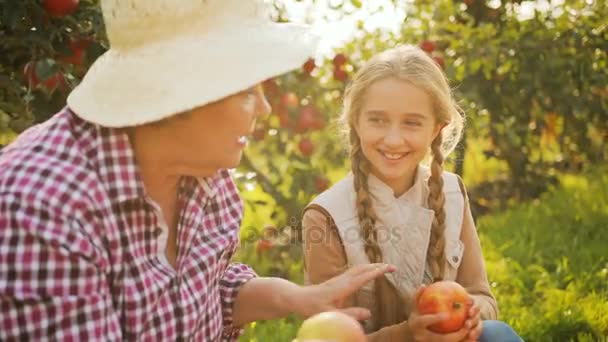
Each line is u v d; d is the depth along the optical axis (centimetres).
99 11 252
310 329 171
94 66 168
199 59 158
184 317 173
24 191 148
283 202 436
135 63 159
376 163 239
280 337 332
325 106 531
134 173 161
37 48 250
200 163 165
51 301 149
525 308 361
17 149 157
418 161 243
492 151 660
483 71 607
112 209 159
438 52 607
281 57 160
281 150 492
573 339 330
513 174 662
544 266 446
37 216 148
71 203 151
